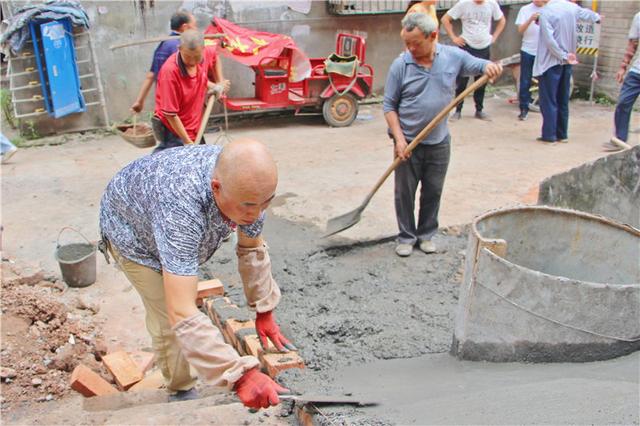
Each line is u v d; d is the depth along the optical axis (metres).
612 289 2.84
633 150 4.63
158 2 9.56
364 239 5.53
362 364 3.55
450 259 5.23
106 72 9.54
